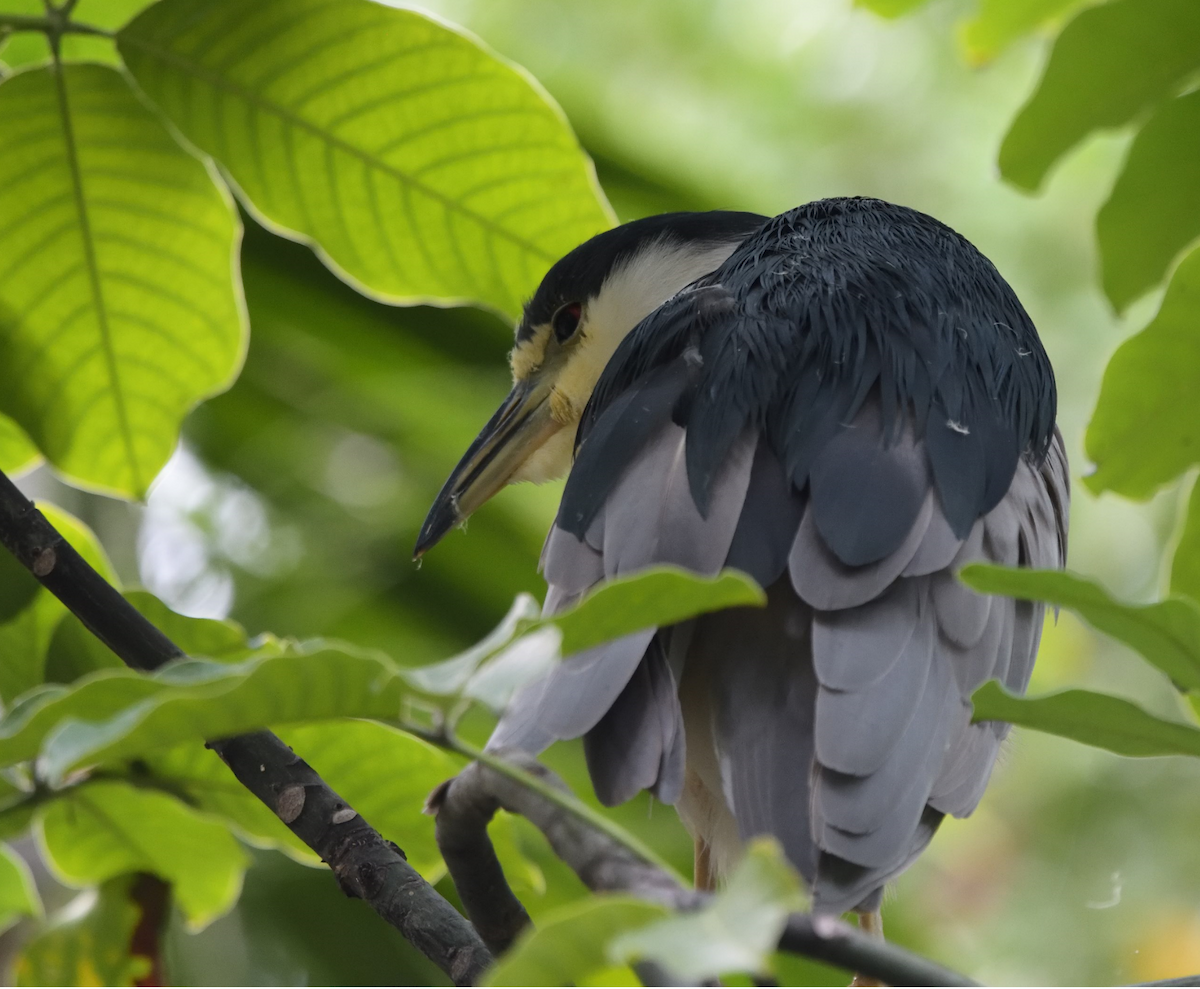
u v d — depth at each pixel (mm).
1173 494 11430
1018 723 2459
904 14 5891
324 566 7105
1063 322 11469
